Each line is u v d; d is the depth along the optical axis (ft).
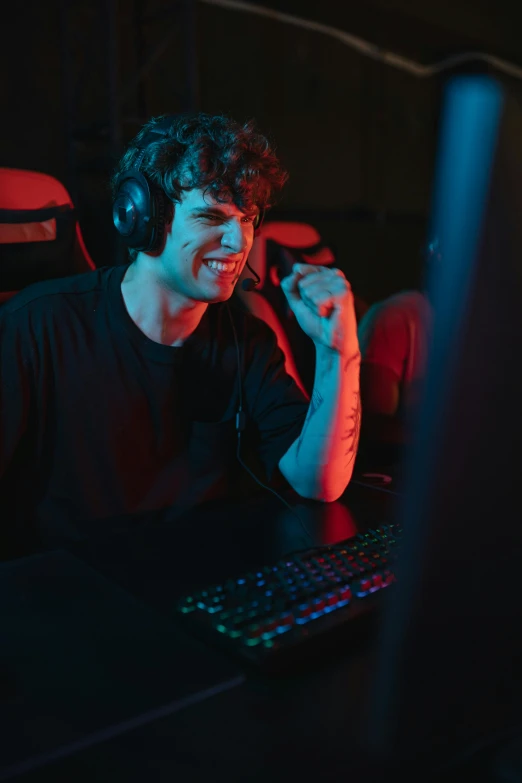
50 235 4.82
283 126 19.21
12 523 3.91
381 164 22.09
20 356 3.82
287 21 18.76
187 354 3.99
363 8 18.85
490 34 21.97
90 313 3.93
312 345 6.55
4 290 4.57
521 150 1.17
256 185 3.40
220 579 2.66
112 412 3.90
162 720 1.83
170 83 16.85
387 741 1.40
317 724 1.82
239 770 1.65
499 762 1.71
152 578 2.66
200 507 3.47
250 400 4.16
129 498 3.96
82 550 2.91
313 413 3.68
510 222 1.19
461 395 1.23
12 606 2.41
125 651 2.14
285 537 3.09
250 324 4.24
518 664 1.48
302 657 2.05
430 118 23.24
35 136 14.85
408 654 1.34
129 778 1.63
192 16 15.33
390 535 2.67
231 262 3.50
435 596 1.33
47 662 2.07
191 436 4.10
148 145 3.44
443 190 1.20
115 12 14.40
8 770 1.64
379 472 4.13
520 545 1.39
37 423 3.90
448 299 1.20
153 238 3.47
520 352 1.26
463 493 1.29
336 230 20.77
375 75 21.33
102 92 15.67
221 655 2.12
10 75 14.35
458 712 1.42
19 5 14.29
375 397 5.67
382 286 22.50
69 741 1.74
